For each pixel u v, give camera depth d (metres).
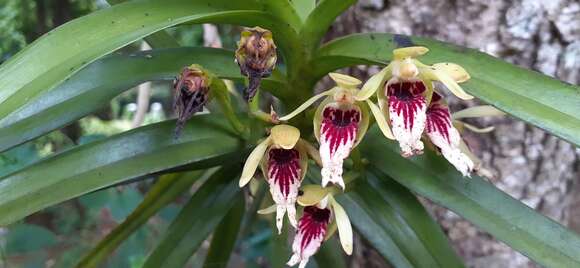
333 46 0.16
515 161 0.23
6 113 0.12
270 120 0.15
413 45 0.15
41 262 0.34
